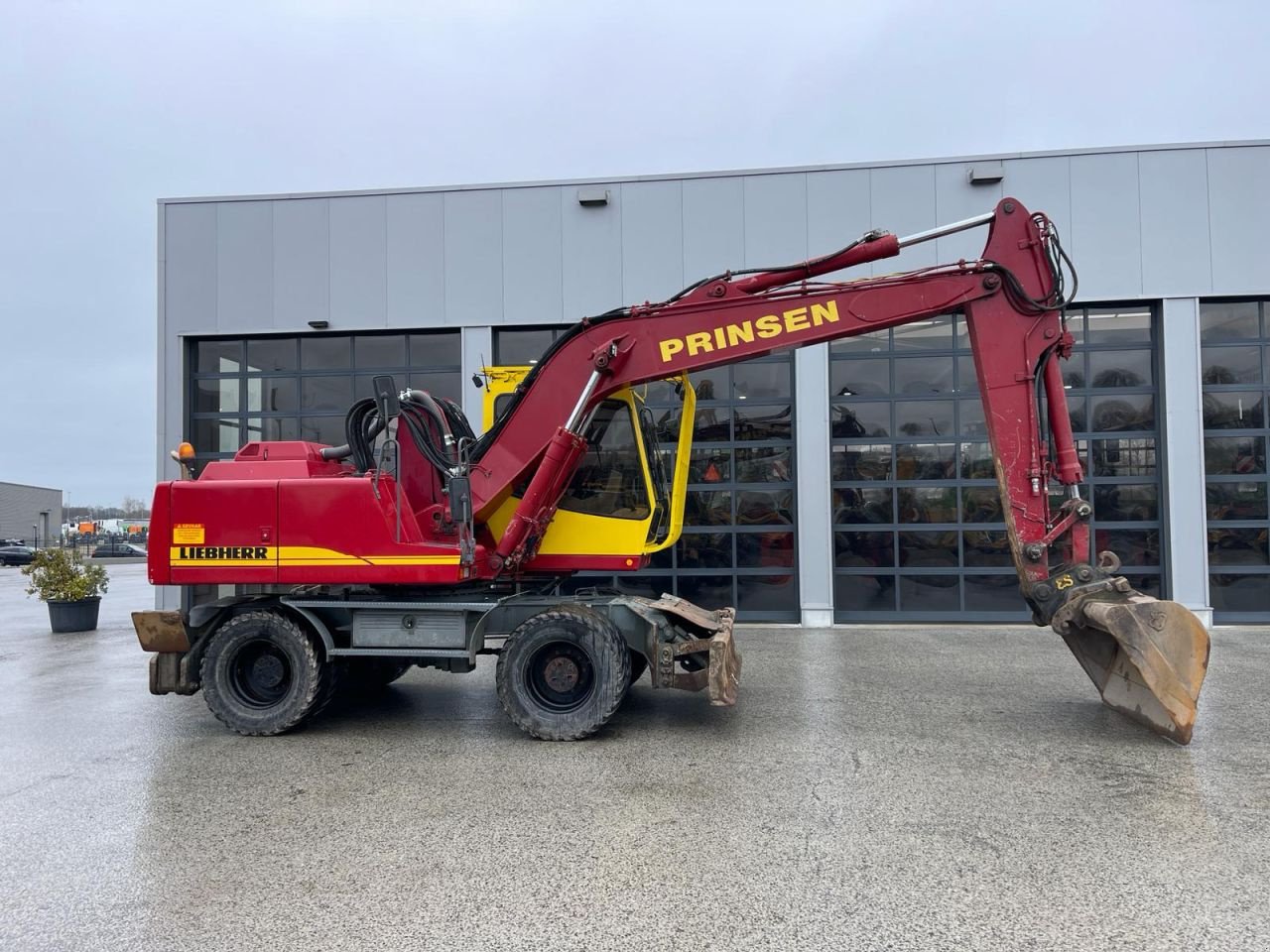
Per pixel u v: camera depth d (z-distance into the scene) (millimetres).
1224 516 10320
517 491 6078
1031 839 3664
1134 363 10516
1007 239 5695
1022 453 5617
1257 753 4930
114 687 7293
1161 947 2756
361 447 6320
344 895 3188
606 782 4488
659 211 10719
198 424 11539
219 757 5094
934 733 5422
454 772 4727
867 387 10766
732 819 3926
